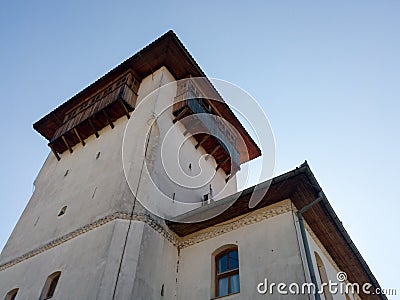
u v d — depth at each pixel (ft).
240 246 37.24
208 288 36.04
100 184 47.65
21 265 45.57
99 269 34.99
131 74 61.87
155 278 36.78
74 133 60.13
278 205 37.68
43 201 55.31
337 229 38.65
